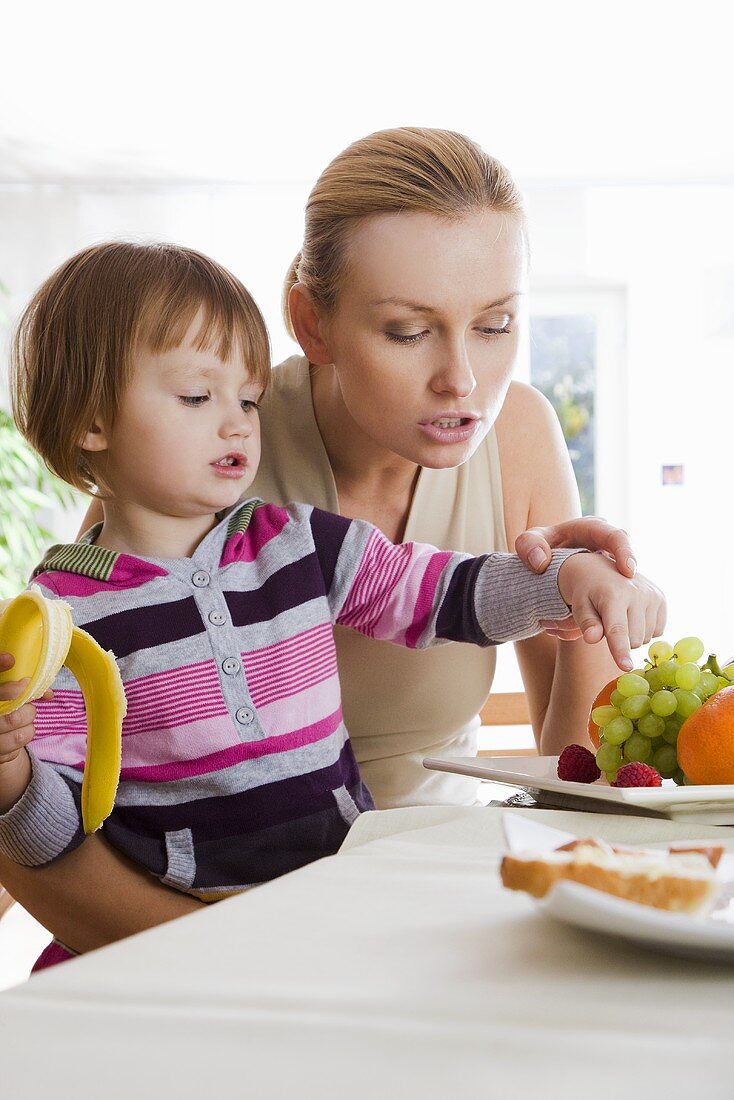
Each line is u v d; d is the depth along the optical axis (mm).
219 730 1067
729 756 776
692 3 3926
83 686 807
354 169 1113
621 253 5969
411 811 732
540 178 5859
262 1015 380
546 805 814
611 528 1074
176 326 1084
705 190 5938
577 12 3992
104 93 4656
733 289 5953
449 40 4219
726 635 5973
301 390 1406
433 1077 339
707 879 429
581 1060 347
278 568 1150
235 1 3885
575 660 1401
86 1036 372
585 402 6113
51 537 4941
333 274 1123
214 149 5320
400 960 432
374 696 1385
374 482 1397
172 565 1117
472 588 1131
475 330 1115
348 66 4438
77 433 1127
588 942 449
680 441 5996
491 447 1456
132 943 457
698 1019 375
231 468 1132
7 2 3855
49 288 1175
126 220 5816
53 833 950
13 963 2406
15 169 5570
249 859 1064
